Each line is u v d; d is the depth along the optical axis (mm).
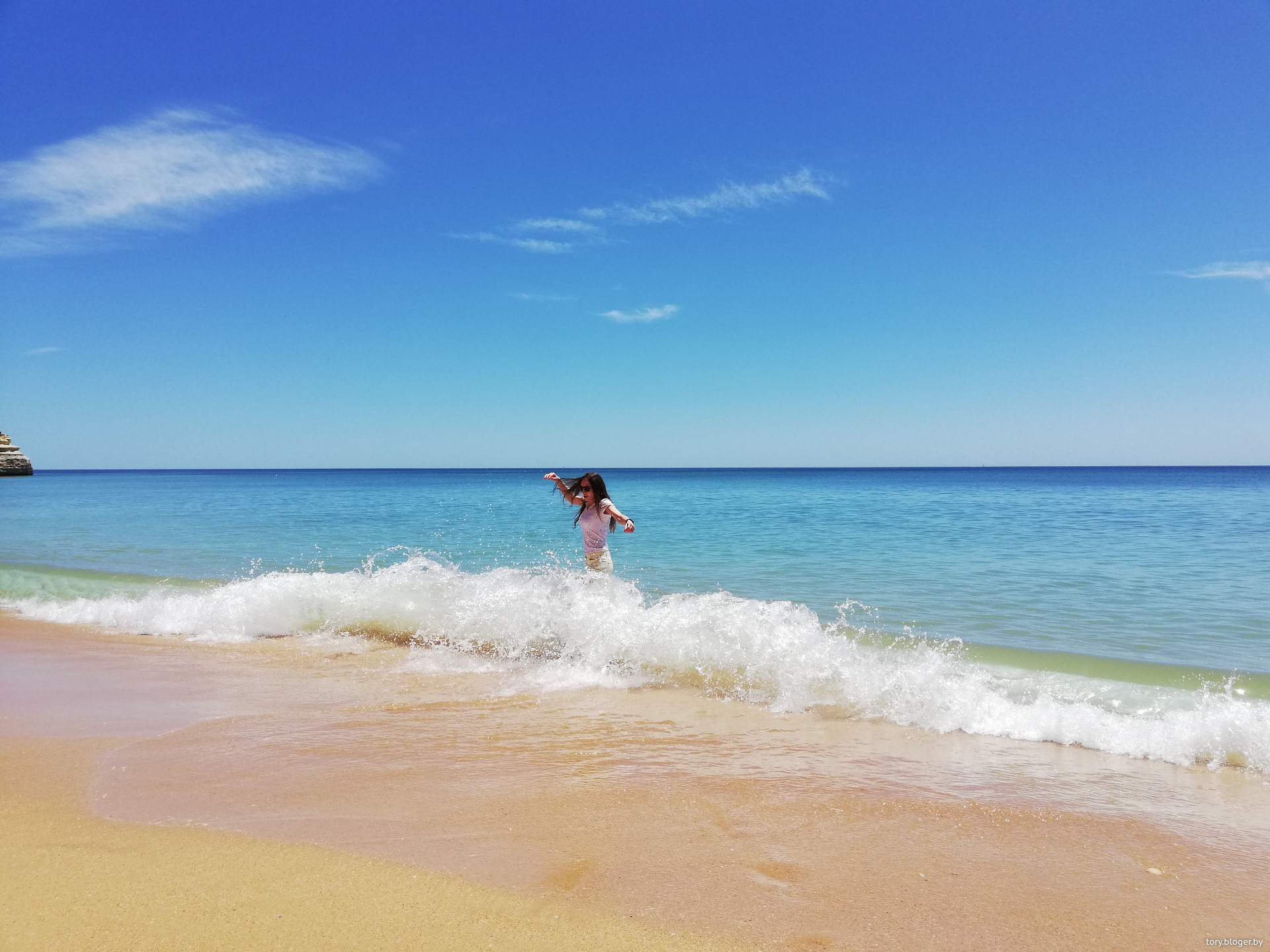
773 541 16594
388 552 14719
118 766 3812
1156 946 2432
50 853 2844
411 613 7258
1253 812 3535
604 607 6742
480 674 5980
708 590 10234
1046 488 60375
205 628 7488
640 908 2562
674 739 4473
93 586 10203
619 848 3027
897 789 3748
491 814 3324
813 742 4465
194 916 2422
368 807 3373
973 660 6414
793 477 119312
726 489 58062
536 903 2576
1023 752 4332
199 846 2922
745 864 2918
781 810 3457
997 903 2670
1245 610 8914
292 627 7527
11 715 4707
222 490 53906
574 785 3715
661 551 14844
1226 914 2637
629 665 6039
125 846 2910
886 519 24172
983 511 28891
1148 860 3039
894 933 2457
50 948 2223
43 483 75500
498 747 4270
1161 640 7406
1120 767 4117
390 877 2723
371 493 49125
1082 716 4684
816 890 2732
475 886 2678
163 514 25891
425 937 2346
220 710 4910
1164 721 4578
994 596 9836
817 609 8977
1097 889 2795
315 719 4746
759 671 5723
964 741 4516
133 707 4926
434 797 3514
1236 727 4375
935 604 9320
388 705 5102
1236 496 43875
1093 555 14078
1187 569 12281
